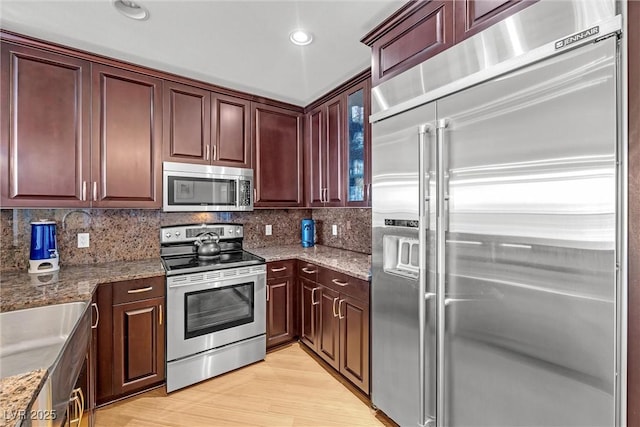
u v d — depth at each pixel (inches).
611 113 35.3
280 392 84.1
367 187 88.4
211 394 83.3
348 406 78.0
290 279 109.7
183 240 106.7
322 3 60.7
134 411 75.7
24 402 27.9
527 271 43.1
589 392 37.8
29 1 59.6
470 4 50.5
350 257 102.3
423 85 58.0
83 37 72.8
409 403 62.7
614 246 35.5
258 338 100.0
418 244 59.5
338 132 102.7
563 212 39.3
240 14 64.0
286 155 118.1
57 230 85.9
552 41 39.9
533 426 43.0
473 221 49.5
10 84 71.0
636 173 35.1
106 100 83.0
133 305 79.0
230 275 93.9
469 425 51.1
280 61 85.1
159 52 80.0
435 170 55.3
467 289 50.8
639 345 35.3
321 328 96.3
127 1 60.1
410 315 62.2
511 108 44.3
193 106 97.6
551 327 40.9
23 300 57.2
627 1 35.2
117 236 95.0
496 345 47.1
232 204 104.3
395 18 63.9
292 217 134.4
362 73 90.3
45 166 75.0
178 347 84.5
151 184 90.0
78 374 53.5
